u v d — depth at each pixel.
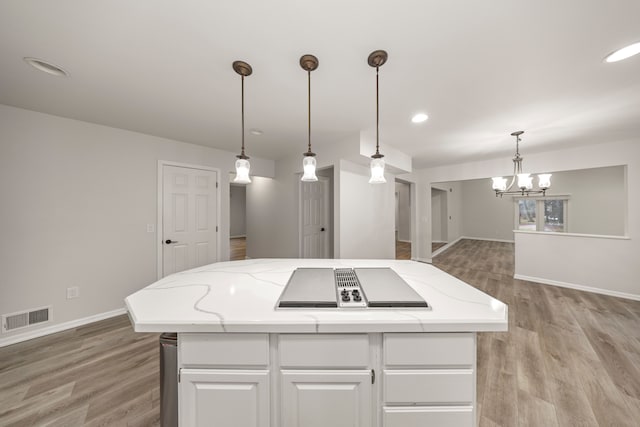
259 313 0.98
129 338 2.28
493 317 0.93
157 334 2.36
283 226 4.25
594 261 3.48
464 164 4.79
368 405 0.97
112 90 1.89
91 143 2.59
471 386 0.95
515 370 1.82
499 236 8.62
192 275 1.53
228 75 1.68
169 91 1.90
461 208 9.38
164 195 3.12
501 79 1.73
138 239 2.92
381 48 1.40
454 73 1.65
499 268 4.92
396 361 0.94
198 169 3.44
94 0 1.06
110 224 2.71
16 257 2.21
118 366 1.88
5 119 2.15
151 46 1.38
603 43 1.34
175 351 1.03
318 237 4.51
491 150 3.72
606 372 1.79
